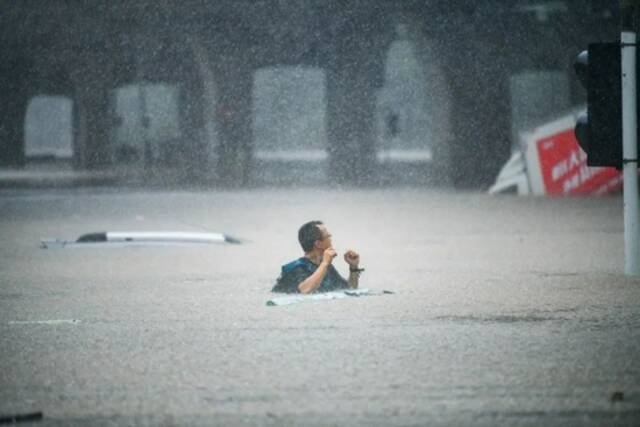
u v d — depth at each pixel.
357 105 152.75
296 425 24.42
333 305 42.22
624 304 41.91
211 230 85.25
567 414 25.03
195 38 153.88
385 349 33.06
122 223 93.62
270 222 92.44
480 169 139.75
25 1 154.38
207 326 38.00
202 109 157.00
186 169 158.50
